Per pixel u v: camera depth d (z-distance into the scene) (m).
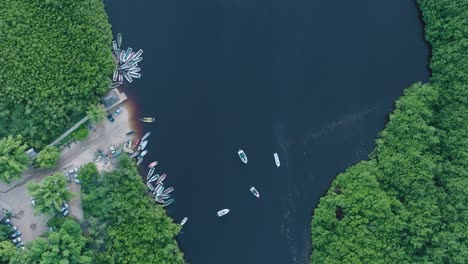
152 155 141.00
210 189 140.25
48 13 137.75
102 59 137.25
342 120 142.88
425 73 144.50
